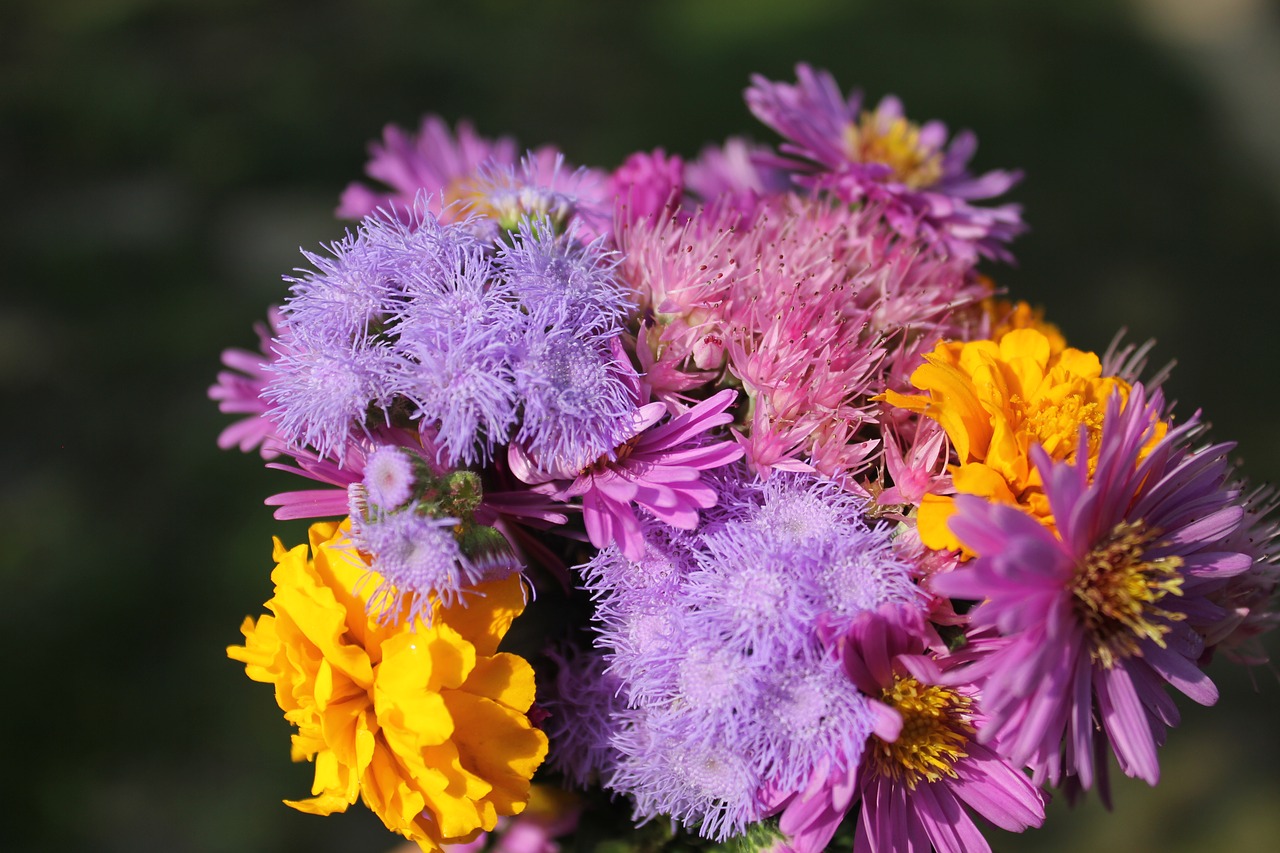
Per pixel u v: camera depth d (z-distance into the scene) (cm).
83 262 111
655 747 33
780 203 38
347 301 33
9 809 74
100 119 126
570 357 33
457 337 32
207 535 88
